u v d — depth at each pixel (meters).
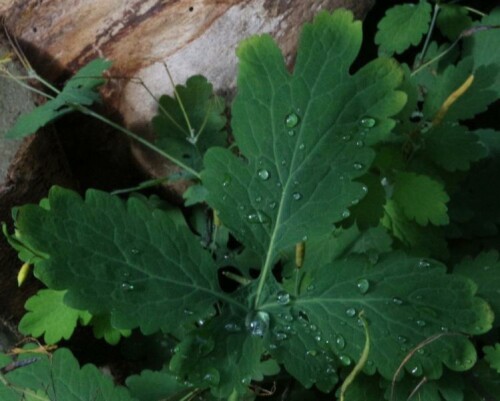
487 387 0.37
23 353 0.37
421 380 0.36
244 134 0.35
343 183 0.35
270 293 0.36
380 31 0.45
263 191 0.35
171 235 0.35
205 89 0.43
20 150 0.41
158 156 0.45
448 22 0.45
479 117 0.47
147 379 0.38
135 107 0.45
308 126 0.35
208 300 0.35
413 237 0.40
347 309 0.35
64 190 0.34
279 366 0.38
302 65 0.35
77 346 0.44
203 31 0.43
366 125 0.35
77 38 0.43
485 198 0.42
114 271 0.34
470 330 0.34
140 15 0.43
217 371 0.34
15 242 0.37
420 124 0.41
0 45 0.43
